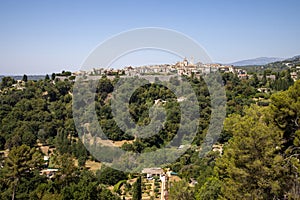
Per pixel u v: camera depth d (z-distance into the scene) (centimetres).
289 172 1415
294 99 1532
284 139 1545
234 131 1529
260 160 1399
